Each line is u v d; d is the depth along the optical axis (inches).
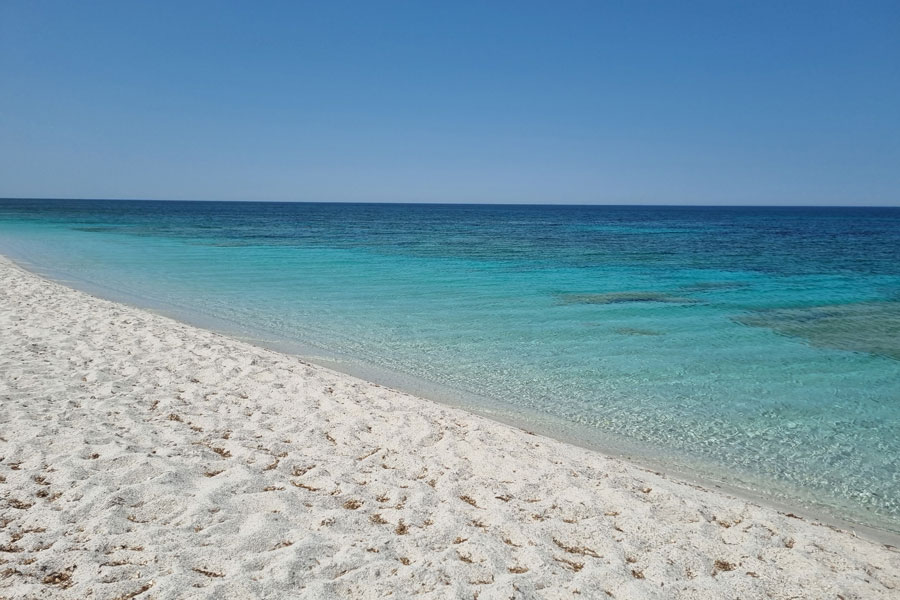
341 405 285.1
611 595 143.6
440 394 350.0
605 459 249.0
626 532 179.0
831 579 159.6
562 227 2822.3
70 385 279.3
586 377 397.7
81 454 200.4
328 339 480.4
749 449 289.4
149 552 144.6
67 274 803.4
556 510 191.2
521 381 384.8
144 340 386.3
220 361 348.5
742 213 6707.7
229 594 129.3
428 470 216.8
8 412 234.1
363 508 181.0
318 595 131.4
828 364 442.0
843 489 250.1
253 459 212.4
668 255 1312.7
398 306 641.6
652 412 335.9
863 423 326.0
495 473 218.1
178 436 227.8
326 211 5698.8
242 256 1161.4
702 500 212.1
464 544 161.6
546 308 647.8
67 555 140.9
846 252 1435.8
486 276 913.5
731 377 406.3
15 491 172.1
